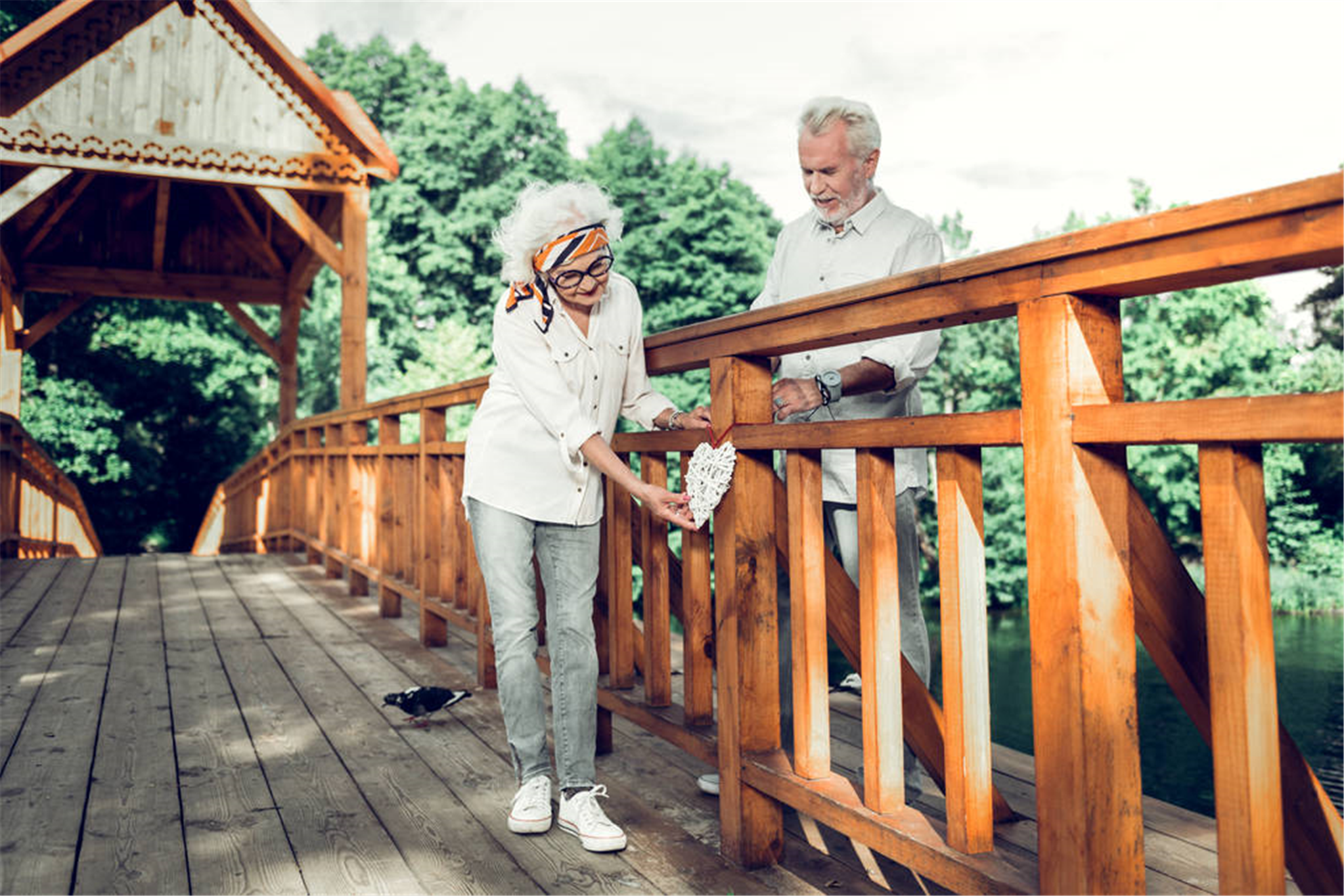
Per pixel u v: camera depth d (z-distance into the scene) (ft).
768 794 7.20
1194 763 37.09
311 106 30.53
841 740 10.69
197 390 80.07
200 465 87.51
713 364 7.62
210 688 12.97
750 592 7.41
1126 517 4.72
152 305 74.33
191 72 29.50
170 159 29.22
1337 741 36.45
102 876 7.18
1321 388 81.76
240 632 17.02
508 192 114.93
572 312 7.92
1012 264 4.84
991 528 79.87
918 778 8.34
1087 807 4.53
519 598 8.20
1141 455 78.28
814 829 8.29
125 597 20.77
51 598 20.45
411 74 130.72
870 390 7.69
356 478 21.65
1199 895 6.65
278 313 100.12
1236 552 4.04
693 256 108.88
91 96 28.60
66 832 8.03
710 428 7.66
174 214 43.11
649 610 9.23
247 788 9.18
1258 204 3.74
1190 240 4.06
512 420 8.13
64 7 27.81
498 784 9.34
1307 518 76.89
